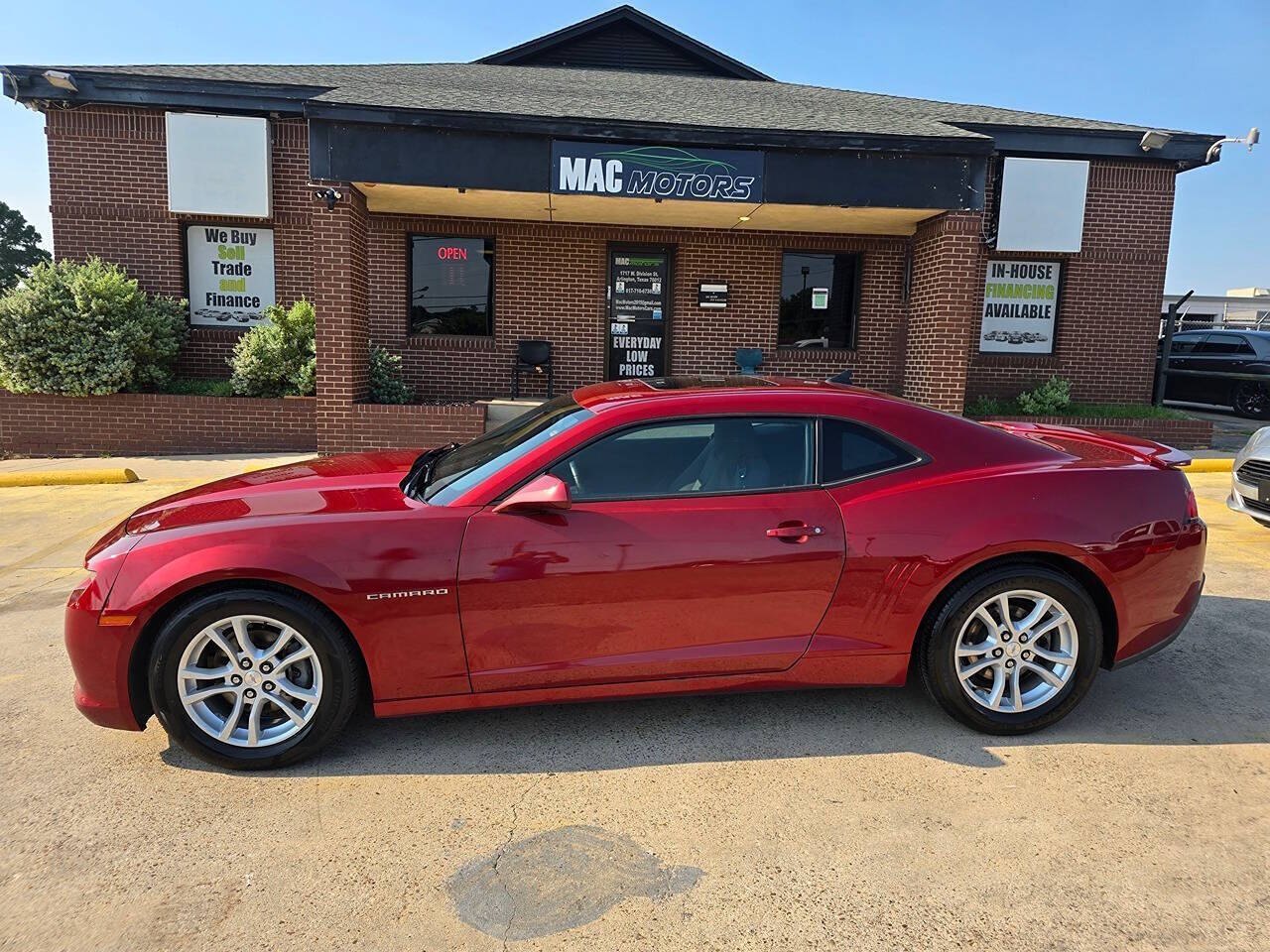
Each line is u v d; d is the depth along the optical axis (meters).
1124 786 3.19
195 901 2.52
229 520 3.29
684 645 3.38
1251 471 6.55
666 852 2.78
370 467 4.18
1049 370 12.73
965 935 2.40
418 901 2.53
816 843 2.83
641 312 12.12
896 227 11.37
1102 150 12.01
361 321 9.90
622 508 3.34
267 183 11.25
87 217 11.28
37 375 10.22
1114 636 3.61
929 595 3.44
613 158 9.30
